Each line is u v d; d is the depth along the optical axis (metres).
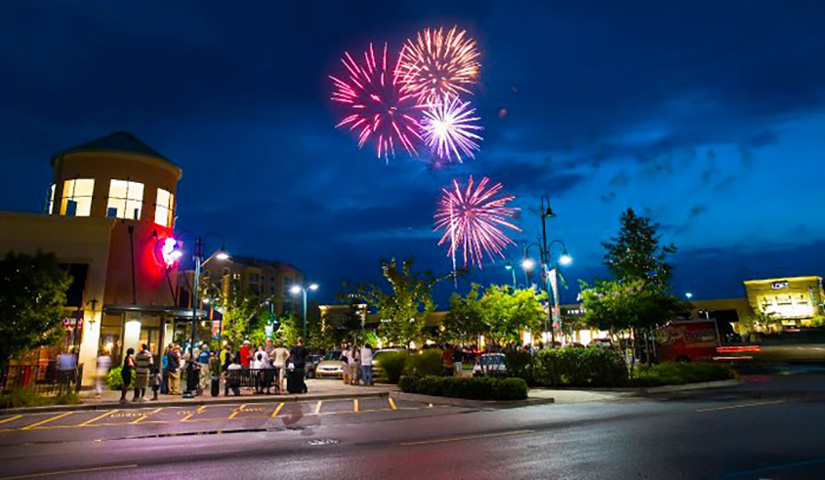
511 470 7.79
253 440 11.13
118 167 27.59
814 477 7.12
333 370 31.98
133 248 26.33
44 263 19.00
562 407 15.95
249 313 38.78
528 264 35.34
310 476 7.66
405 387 20.81
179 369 21.09
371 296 27.48
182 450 10.05
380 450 9.59
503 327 34.69
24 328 17.97
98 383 21.34
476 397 17.52
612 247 26.53
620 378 21.80
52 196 27.88
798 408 14.18
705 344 33.25
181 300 29.11
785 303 79.25
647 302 24.42
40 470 8.40
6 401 16.92
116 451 10.04
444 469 7.93
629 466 7.89
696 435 10.38
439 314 64.38
